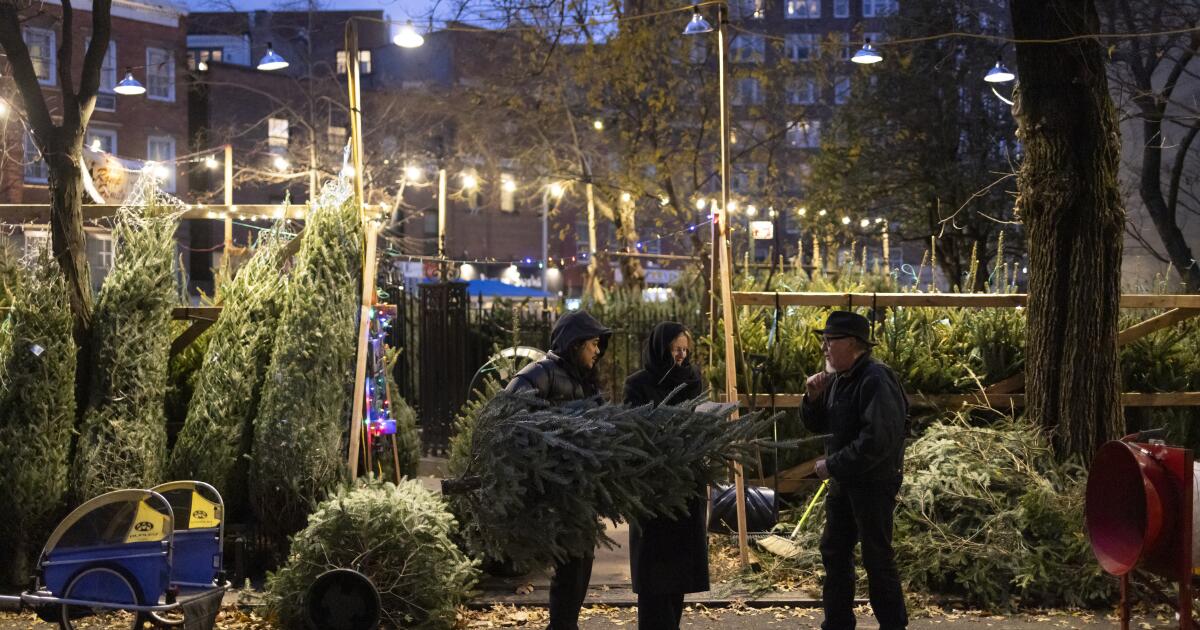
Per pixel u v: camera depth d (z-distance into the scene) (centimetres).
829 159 2458
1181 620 531
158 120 3703
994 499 773
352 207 842
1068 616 704
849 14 4744
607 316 1475
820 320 963
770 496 814
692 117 2800
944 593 745
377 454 888
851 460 586
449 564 695
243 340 840
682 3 2484
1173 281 2183
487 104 3259
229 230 1110
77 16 3294
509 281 4809
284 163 3553
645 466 513
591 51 2342
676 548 562
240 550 778
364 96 4162
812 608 727
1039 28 838
